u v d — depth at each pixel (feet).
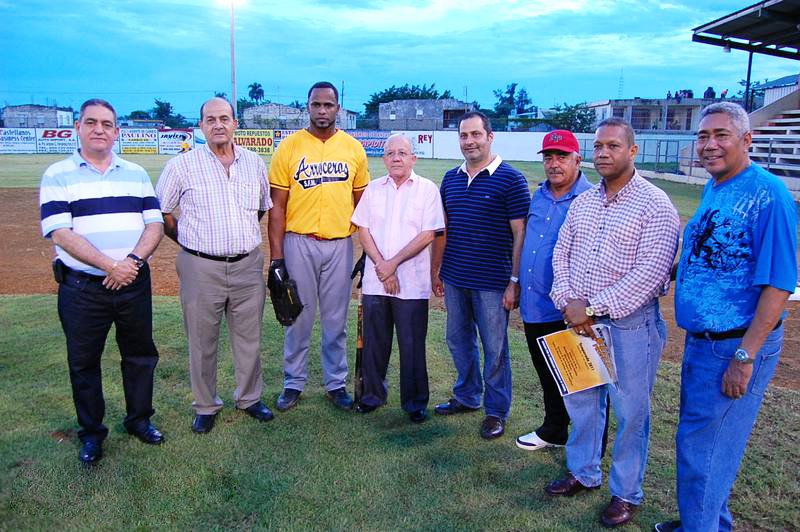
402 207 13.44
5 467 11.53
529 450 12.55
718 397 8.79
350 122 189.67
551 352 10.73
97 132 11.16
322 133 14.19
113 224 11.46
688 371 9.23
